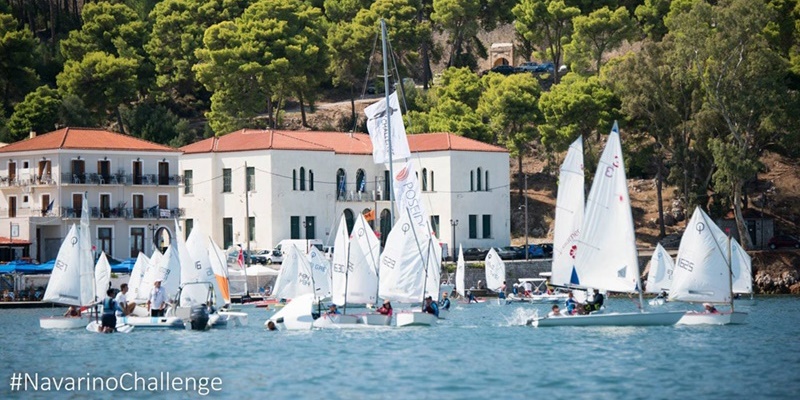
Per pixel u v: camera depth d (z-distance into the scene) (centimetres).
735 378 17562
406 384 17325
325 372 18450
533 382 17375
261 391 16862
